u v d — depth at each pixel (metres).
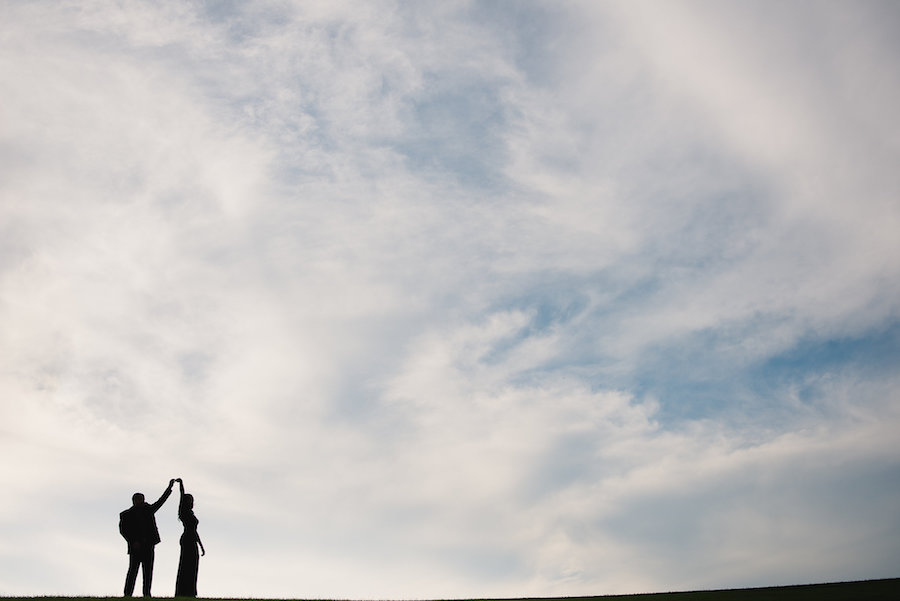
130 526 16.66
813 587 15.30
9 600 14.55
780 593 14.98
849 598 13.52
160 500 17.28
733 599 14.41
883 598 13.33
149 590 16.48
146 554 16.58
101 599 14.73
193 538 17.92
